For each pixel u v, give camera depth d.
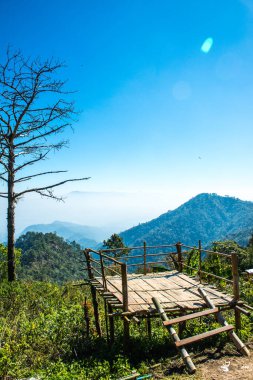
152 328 10.41
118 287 10.44
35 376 7.49
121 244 42.44
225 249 21.59
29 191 19.52
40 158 19.58
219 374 6.71
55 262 100.00
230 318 10.36
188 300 9.00
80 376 7.21
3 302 13.15
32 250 100.56
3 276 19.16
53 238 121.38
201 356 7.73
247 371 6.69
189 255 17.20
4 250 22.17
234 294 8.90
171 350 8.45
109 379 6.86
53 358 8.97
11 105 18.92
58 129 20.20
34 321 11.12
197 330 9.62
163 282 11.10
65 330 10.54
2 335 9.77
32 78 19.08
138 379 6.80
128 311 8.22
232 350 7.87
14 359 8.49
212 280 16.62
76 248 142.38
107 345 9.32
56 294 15.52
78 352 9.27
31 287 16.05
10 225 19.14
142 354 8.38
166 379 6.75
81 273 104.25
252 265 20.03
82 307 13.55
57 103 19.97
